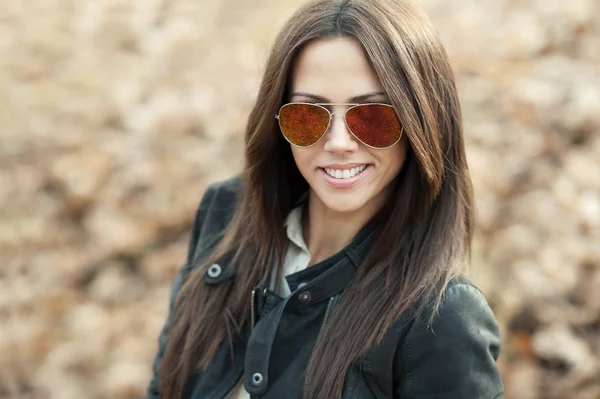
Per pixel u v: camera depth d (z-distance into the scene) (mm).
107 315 4191
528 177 4234
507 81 4992
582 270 3689
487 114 4766
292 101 1729
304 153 1747
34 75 6246
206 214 2260
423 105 1646
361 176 1734
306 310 1819
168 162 4980
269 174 1975
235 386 1917
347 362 1698
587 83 4801
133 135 5305
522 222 3955
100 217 4707
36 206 4898
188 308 2027
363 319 1729
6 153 5320
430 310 1682
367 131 1661
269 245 1970
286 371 1792
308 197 2031
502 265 3760
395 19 1641
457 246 1781
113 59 6395
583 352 3363
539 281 3623
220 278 2000
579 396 3229
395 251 1802
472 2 6105
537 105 4668
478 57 5336
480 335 1690
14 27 7012
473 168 4258
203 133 5207
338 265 1810
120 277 4395
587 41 5289
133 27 6828
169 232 4586
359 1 1654
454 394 1677
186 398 1981
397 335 1700
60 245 4645
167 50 6355
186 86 5789
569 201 4000
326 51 1646
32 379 3898
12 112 5727
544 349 3385
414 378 1706
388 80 1609
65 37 6809
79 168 5047
